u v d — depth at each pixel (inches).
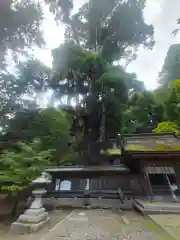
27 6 353.7
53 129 395.2
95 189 375.6
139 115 646.5
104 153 567.8
